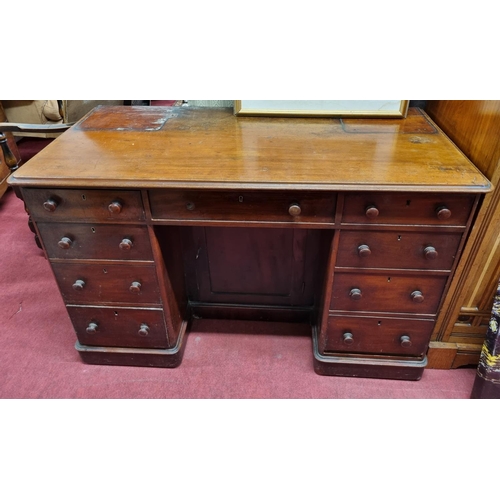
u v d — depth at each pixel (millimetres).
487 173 1173
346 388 1530
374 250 1243
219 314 1848
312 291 1741
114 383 1565
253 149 1285
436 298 1332
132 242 1291
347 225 1194
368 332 1446
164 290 1411
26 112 2750
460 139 1345
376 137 1360
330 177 1119
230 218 1215
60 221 1257
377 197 1136
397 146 1295
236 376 1590
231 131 1426
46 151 1297
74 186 1153
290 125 1471
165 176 1142
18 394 1522
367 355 1521
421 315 1377
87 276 1385
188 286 1781
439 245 1217
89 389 1542
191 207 1201
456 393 1498
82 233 1281
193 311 1848
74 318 1507
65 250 1325
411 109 1614
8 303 1967
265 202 1175
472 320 1474
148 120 1538
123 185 1134
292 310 1800
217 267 1709
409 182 1094
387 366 1510
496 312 1292
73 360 1667
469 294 1400
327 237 1371
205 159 1229
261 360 1659
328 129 1428
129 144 1338
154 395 1519
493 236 1247
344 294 1356
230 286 1768
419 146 1294
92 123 1517
